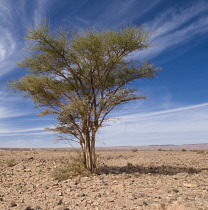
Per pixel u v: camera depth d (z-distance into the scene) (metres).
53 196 6.70
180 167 13.23
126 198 6.17
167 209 4.90
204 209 4.77
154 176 10.14
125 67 11.75
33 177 10.59
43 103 11.05
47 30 10.33
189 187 7.54
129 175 10.50
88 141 11.30
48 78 11.18
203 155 22.06
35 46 10.63
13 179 10.08
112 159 19.92
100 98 10.72
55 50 10.55
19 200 6.23
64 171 10.73
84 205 5.60
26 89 10.93
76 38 10.38
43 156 21.92
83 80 11.66
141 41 10.46
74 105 10.08
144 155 23.75
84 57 10.70
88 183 8.87
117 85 11.63
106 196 6.56
